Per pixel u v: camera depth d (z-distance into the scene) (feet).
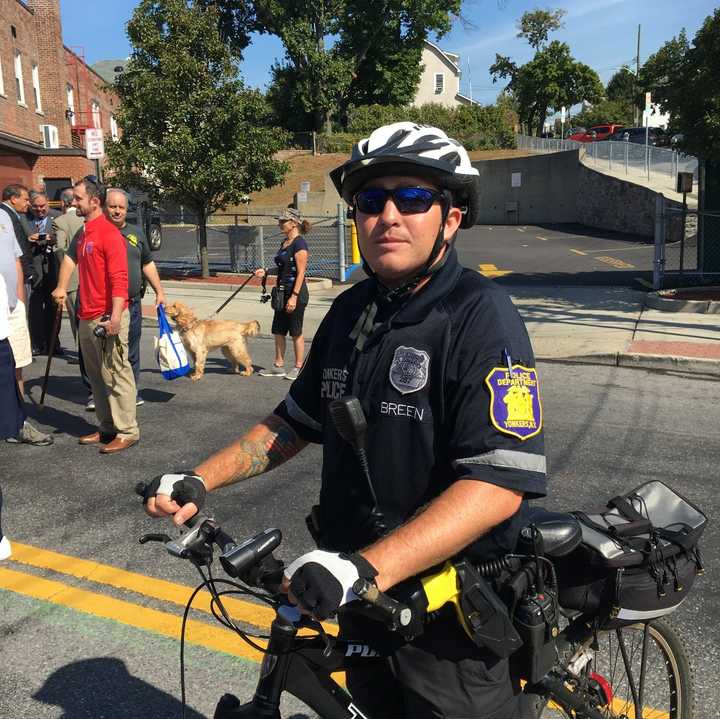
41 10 94.12
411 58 147.74
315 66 133.59
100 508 15.15
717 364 26.66
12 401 15.78
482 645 5.08
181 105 51.26
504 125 147.33
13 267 20.38
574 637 6.40
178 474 5.66
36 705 9.14
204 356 26.07
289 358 29.84
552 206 102.73
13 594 11.74
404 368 5.08
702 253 44.57
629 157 93.66
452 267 5.28
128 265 20.95
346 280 52.90
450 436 5.00
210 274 55.98
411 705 5.53
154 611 11.22
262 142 53.78
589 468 17.07
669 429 20.04
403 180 5.06
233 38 131.95
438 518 4.62
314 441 6.29
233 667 9.85
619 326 33.78
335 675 8.91
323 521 5.73
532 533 5.44
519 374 4.91
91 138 42.96
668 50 37.78
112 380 18.40
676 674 7.28
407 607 4.58
